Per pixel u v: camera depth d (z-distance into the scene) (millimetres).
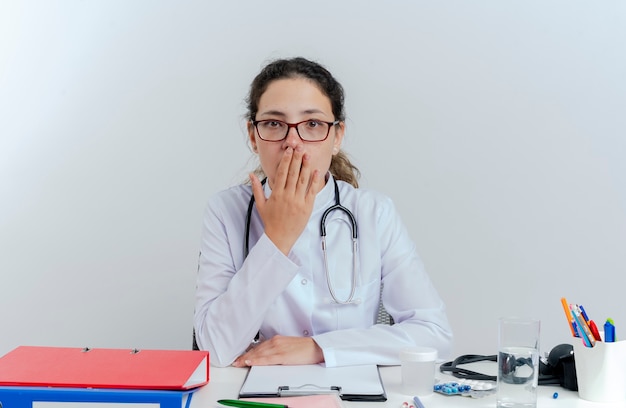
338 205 1655
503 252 2723
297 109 1507
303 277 1617
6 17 2705
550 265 2713
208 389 1213
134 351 1252
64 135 2729
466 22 2695
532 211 2713
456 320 2736
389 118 2727
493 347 2729
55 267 2740
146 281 2742
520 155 2709
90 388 1042
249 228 1633
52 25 2709
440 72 2707
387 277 1674
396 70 2713
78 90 2721
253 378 1260
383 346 1400
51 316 2740
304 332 1621
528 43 2688
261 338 1638
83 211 2740
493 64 2697
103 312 2748
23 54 2711
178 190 2742
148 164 2740
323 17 2715
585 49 2678
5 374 1088
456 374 1304
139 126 2734
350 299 1610
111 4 2713
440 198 2727
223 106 2730
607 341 1142
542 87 2693
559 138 2699
